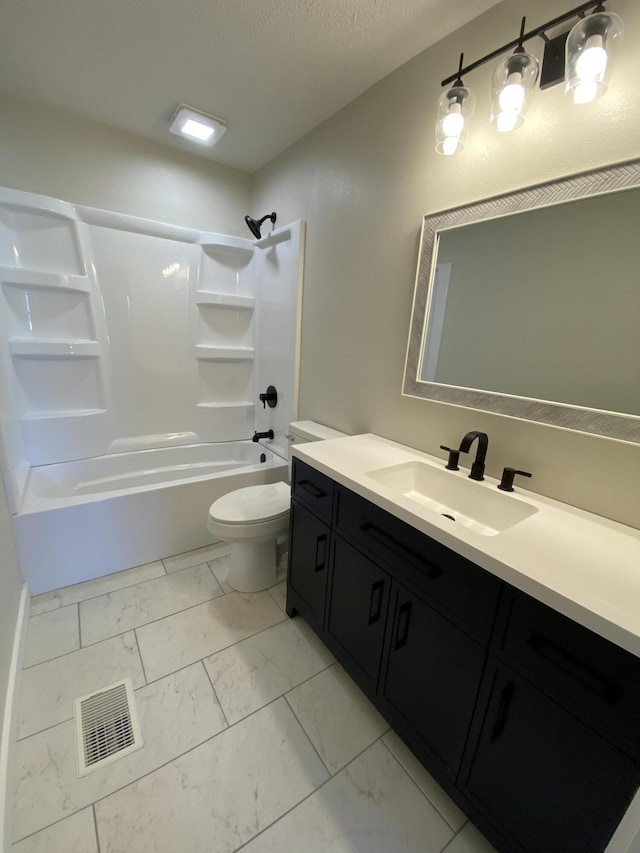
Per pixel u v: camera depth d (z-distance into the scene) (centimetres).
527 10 112
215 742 121
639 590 74
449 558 95
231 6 127
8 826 96
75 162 209
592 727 70
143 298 244
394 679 117
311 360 222
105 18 135
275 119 195
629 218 96
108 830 98
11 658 132
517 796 85
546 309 114
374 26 132
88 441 238
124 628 163
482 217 126
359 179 176
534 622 78
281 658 153
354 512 127
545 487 120
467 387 138
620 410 102
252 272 275
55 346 215
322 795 109
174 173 240
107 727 123
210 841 97
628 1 92
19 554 171
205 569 205
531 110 113
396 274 162
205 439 285
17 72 168
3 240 195
